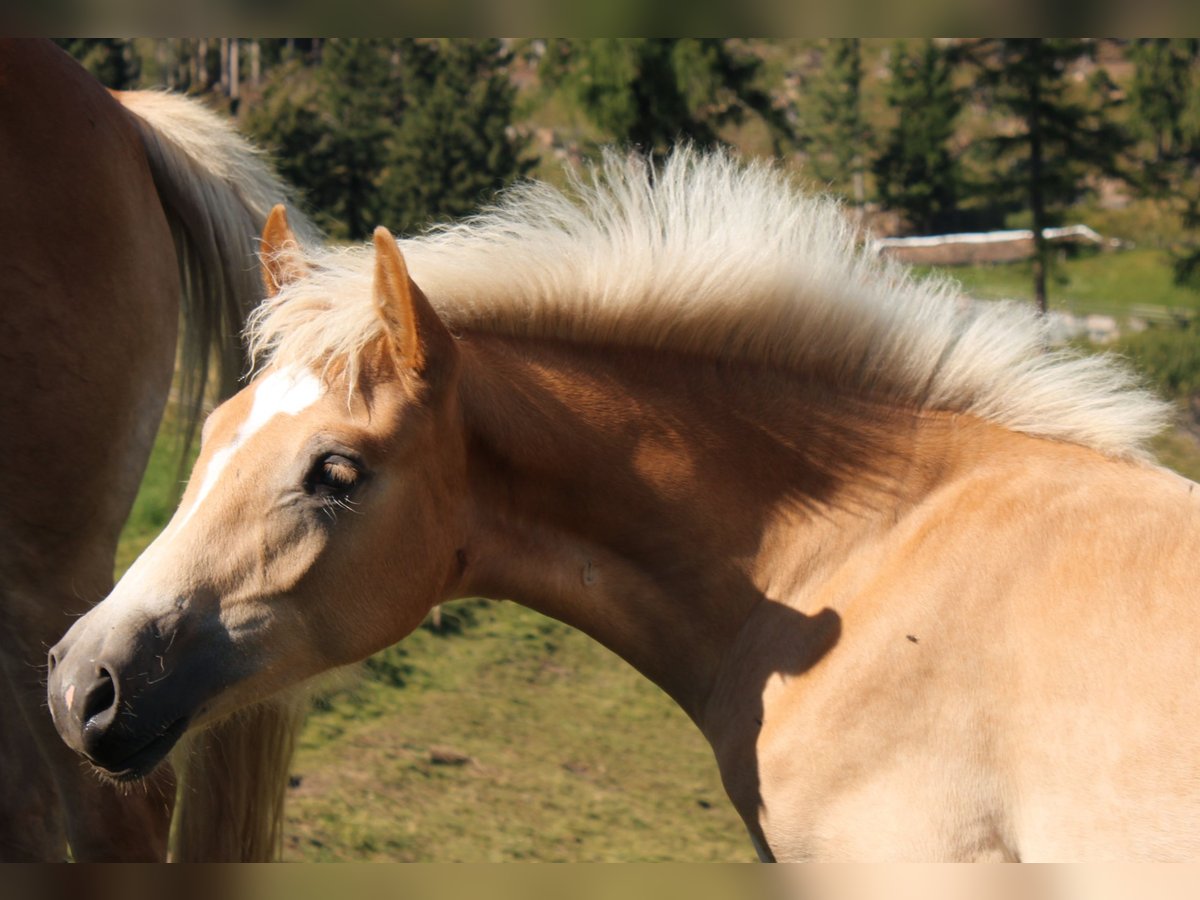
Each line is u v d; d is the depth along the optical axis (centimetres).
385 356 257
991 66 2019
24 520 338
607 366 283
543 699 755
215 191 393
